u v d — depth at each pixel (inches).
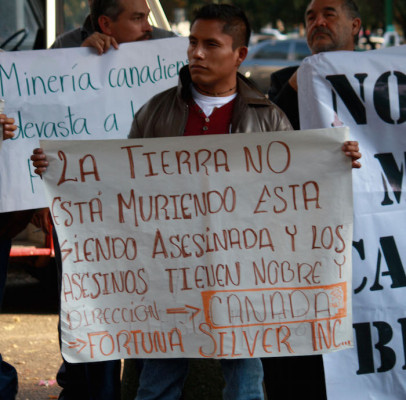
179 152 132.3
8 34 271.3
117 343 134.2
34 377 203.8
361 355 146.3
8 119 140.3
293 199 132.5
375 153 150.0
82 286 133.3
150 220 133.4
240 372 136.6
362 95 150.2
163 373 137.6
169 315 134.0
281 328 133.5
